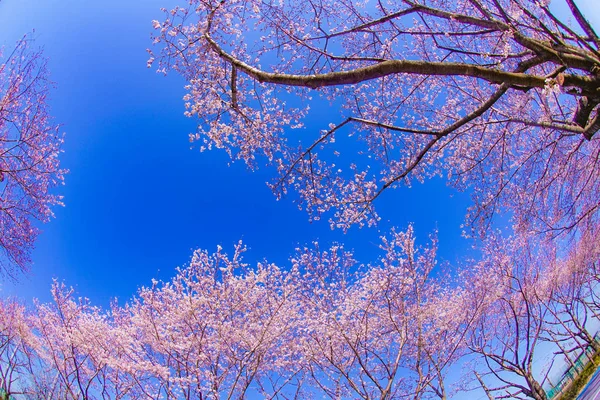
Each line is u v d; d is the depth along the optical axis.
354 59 6.02
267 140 6.45
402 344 9.16
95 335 9.20
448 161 9.05
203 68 6.30
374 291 9.65
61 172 8.89
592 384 12.59
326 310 9.71
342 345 10.09
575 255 13.19
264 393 10.00
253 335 9.35
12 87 7.55
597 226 11.16
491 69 4.19
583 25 5.84
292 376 9.76
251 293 9.55
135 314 9.80
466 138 8.88
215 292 9.20
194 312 8.89
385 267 9.78
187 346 8.77
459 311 11.51
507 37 4.88
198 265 9.27
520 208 9.27
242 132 6.48
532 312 12.32
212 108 6.21
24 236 8.73
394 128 5.37
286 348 10.04
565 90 4.83
